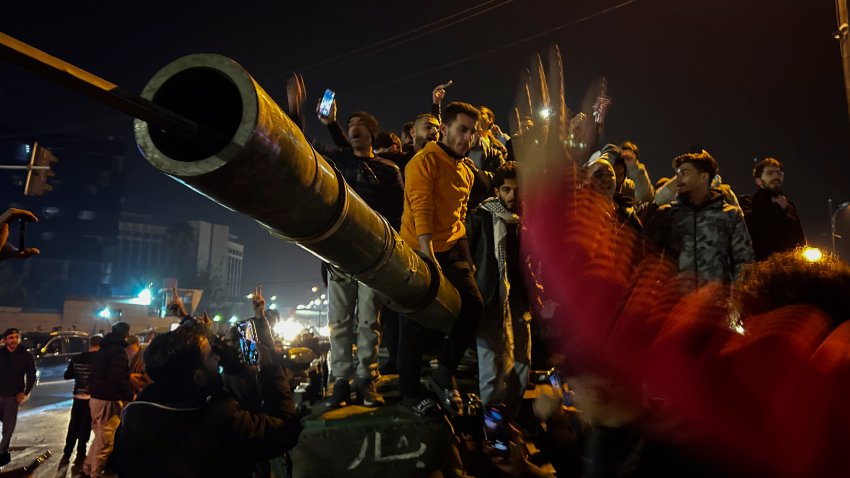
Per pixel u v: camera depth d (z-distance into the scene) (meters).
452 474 3.09
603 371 1.42
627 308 1.47
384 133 5.88
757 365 1.17
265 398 2.99
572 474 1.90
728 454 1.17
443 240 3.48
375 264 2.34
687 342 1.31
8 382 8.80
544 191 2.32
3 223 2.36
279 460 3.33
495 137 6.48
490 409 2.36
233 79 1.30
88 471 7.66
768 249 5.28
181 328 2.77
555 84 2.61
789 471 1.09
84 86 1.10
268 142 1.34
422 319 3.05
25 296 59.47
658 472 1.27
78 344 24.73
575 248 1.91
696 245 4.22
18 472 7.66
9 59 1.01
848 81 11.67
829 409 1.08
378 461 3.04
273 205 1.57
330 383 4.39
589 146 3.46
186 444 2.63
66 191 70.62
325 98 4.46
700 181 4.30
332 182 1.75
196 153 1.38
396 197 4.49
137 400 2.72
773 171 5.36
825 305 1.23
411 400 3.34
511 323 3.75
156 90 1.29
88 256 70.56
